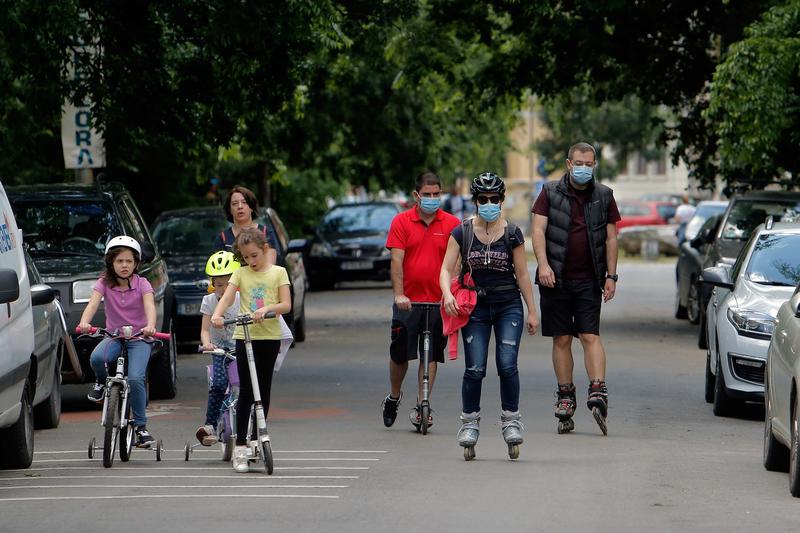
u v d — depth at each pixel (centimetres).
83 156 6669
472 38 8738
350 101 11700
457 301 3472
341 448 3688
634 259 16275
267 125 9794
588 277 3934
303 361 6041
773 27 6700
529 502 2917
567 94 9050
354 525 2678
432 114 12169
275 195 13200
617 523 2702
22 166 8756
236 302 3491
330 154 12456
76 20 5578
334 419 4281
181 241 6800
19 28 5478
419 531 2625
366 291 11012
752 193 6844
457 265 3606
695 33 7950
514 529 2642
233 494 3023
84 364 4684
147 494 3039
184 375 5753
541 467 3369
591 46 7944
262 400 3366
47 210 5159
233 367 3472
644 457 3531
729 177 7875
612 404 4609
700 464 3431
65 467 3472
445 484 3134
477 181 3484
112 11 5922
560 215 3944
